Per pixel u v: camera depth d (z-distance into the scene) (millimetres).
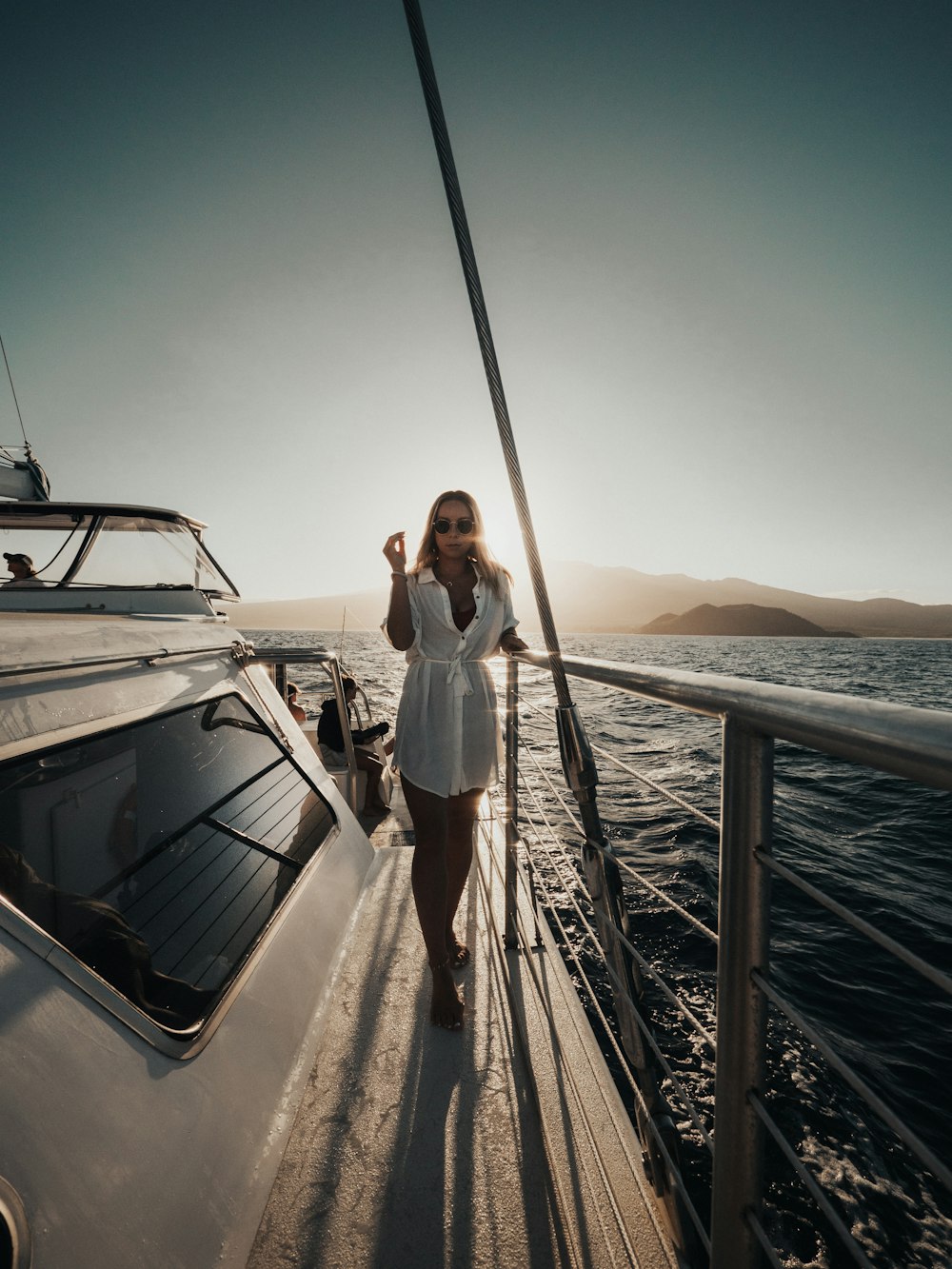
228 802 2062
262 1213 1329
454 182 1245
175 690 1996
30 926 1159
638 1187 1408
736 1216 893
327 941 2217
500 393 1360
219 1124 1325
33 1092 982
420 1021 1962
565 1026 1931
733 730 831
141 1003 1328
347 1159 1489
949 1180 490
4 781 1233
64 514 3479
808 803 9836
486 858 3221
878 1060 3953
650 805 8633
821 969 4945
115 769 1580
